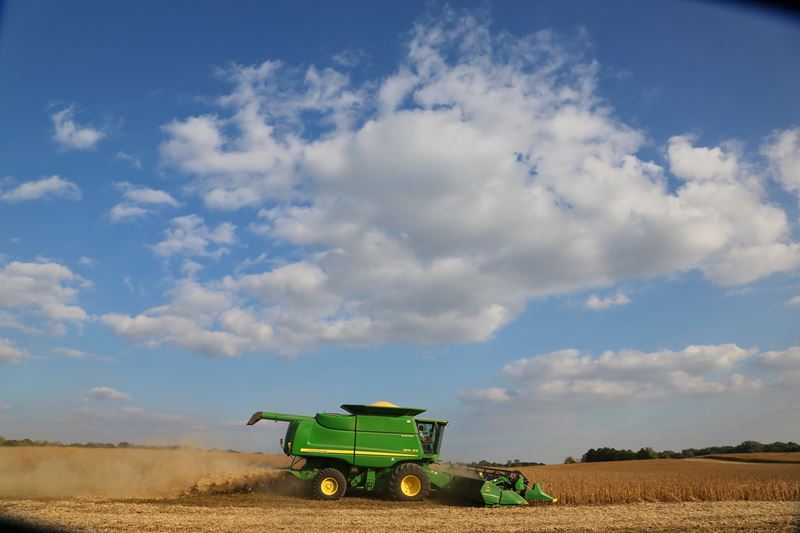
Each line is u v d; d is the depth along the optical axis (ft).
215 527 46.21
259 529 45.83
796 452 335.67
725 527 52.49
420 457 69.10
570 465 257.55
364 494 72.08
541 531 49.01
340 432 68.44
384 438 68.90
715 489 82.33
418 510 59.52
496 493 65.36
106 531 43.78
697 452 355.15
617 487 81.71
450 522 52.01
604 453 321.93
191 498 65.72
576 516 57.88
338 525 48.65
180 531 44.27
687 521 55.62
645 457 320.50
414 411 70.28
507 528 49.80
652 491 79.87
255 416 69.97
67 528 44.62
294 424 69.77
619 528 51.29
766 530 51.11
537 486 69.36
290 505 61.52
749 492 81.82
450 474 70.79
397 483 67.36
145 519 49.24
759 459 294.25
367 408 69.00
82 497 64.18
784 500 78.95
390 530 46.98
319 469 68.49
